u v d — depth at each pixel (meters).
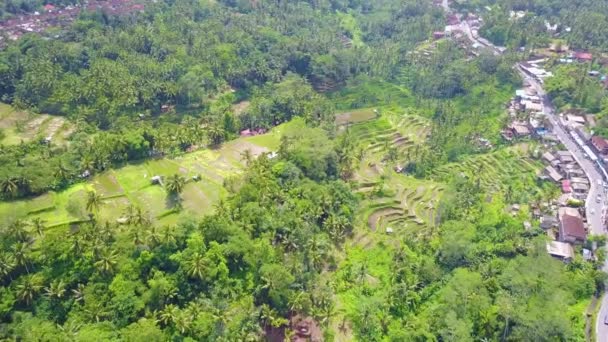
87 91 180.75
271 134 172.00
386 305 113.94
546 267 114.81
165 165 146.38
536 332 100.69
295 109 188.62
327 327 111.06
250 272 111.81
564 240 128.50
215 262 108.31
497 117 190.62
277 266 110.06
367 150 177.62
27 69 193.00
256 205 122.88
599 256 123.12
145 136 151.12
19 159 137.50
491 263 121.81
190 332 98.25
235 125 177.00
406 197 152.62
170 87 192.75
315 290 114.06
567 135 174.12
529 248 124.19
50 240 106.06
